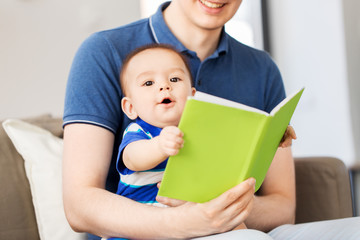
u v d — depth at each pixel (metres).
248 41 3.82
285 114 0.97
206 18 1.25
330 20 3.40
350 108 3.34
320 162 1.61
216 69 1.35
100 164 1.12
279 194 1.38
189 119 0.82
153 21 1.34
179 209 0.94
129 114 1.17
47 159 1.47
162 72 1.13
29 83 3.04
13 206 1.43
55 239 1.42
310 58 3.55
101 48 1.23
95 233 1.06
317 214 1.60
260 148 0.89
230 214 0.91
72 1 3.16
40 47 3.07
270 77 1.47
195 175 0.88
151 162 0.96
